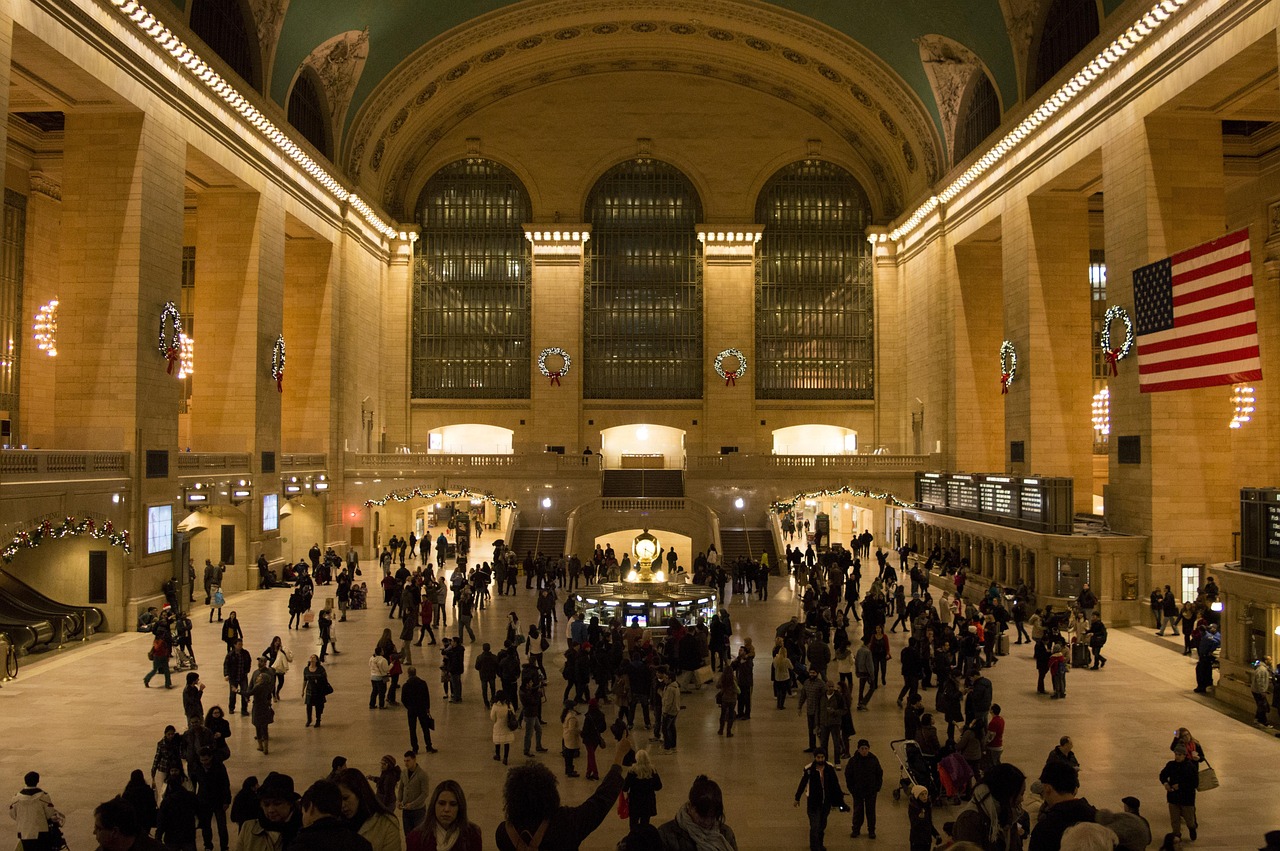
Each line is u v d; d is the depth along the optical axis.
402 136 43.66
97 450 23.17
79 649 21.19
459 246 47.03
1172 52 23.38
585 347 47.09
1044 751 14.11
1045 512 25.88
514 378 46.75
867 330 47.22
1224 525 24.42
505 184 47.06
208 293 30.92
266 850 5.31
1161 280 22.81
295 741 14.70
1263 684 15.38
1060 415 31.41
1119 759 13.77
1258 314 31.16
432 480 39.53
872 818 11.02
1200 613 20.83
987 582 28.95
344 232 39.06
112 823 4.98
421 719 14.18
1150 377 23.19
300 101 35.09
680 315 47.28
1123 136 25.81
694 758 14.05
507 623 25.09
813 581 26.05
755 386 46.94
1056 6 29.83
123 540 22.95
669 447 49.03
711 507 39.81
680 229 47.25
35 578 23.11
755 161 46.81
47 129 30.78
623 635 18.39
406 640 19.33
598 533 38.19
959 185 36.97
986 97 35.47
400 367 46.19
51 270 32.44
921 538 37.62
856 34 38.31
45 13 20.19
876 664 18.27
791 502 38.50
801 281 47.34
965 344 38.19
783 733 15.39
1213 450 24.48
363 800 5.57
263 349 31.30
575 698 16.75
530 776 4.42
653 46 43.91
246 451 30.56
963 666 18.00
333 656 20.98
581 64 45.62
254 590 30.20
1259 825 11.38
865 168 47.09
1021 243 32.12
